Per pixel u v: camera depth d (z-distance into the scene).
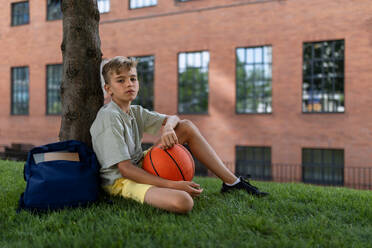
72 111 3.62
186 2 13.98
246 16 12.95
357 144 11.30
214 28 13.49
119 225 2.26
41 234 2.20
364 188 11.11
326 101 11.98
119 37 15.26
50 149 2.88
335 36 11.62
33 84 17.38
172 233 2.09
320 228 2.34
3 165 6.06
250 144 12.94
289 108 12.32
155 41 14.57
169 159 2.74
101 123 2.84
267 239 2.11
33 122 17.39
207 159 3.30
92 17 3.78
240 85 13.32
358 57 11.29
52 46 16.89
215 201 3.06
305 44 12.23
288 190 4.12
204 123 13.73
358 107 11.29
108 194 3.09
